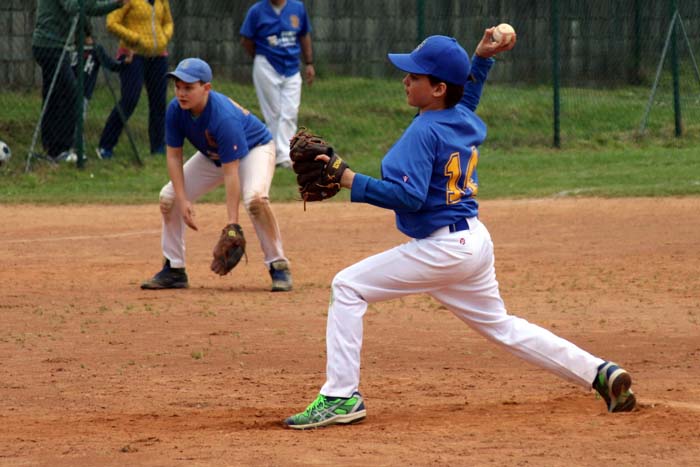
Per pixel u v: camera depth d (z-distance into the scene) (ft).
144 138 186.60
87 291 91.81
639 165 175.52
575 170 173.06
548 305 83.30
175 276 93.15
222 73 214.69
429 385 58.13
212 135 84.17
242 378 60.59
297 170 46.44
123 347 69.36
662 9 226.17
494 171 173.47
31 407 53.98
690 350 66.90
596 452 42.83
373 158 187.83
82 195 155.22
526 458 42.01
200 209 146.92
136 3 171.42
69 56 166.91
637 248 112.47
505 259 107.24
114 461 42.63
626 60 227.81
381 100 215.10
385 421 49.49
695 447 43.50
